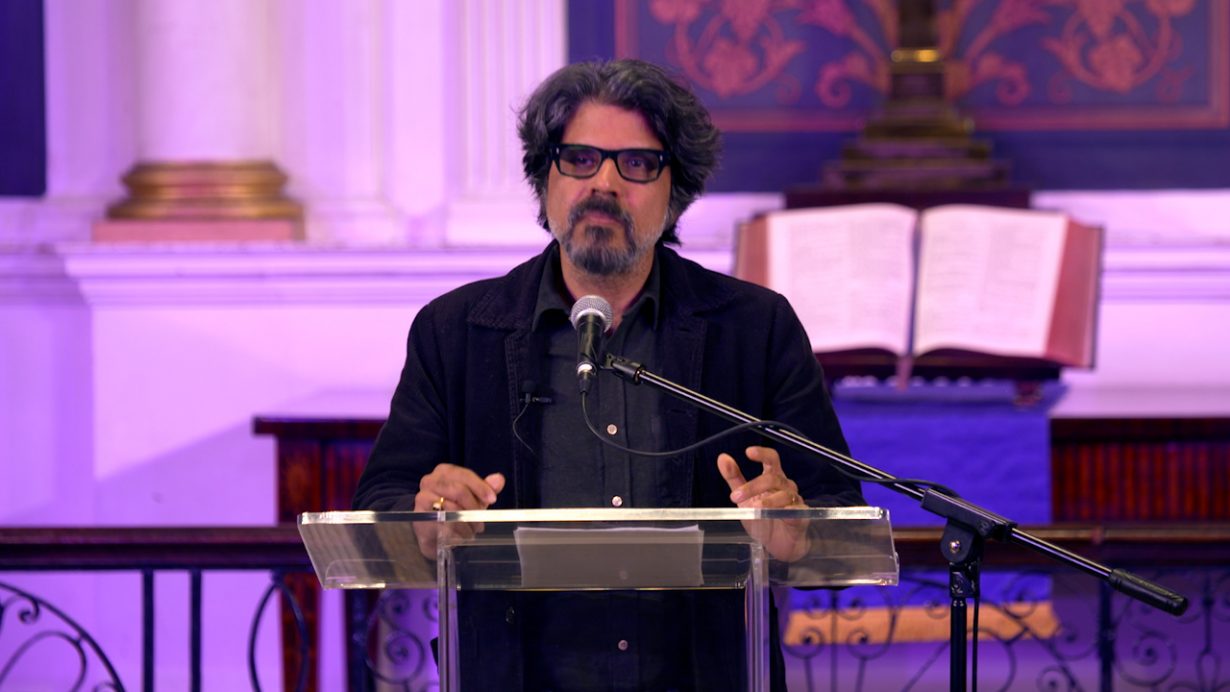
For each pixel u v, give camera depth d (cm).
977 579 423
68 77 1105
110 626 1061
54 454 1090
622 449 437
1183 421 903
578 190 487
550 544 385
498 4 1095
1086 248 896
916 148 992
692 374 503
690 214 1091
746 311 518
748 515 376
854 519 374
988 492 881
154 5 1069
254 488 1060
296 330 1062
